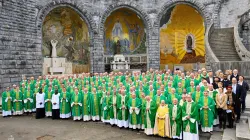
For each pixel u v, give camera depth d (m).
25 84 16.94
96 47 28.80
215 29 25.30
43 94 14.88
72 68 28.58
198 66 28.17
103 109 13.23
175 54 29.67
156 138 10.73
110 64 29.98
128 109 12.17
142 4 29.50
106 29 30.67
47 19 27.02
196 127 9.98
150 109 10.95
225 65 17.06
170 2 28.52
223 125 10.88
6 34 21.78
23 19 23.55
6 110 15.12
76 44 29.16
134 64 30.50
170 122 10.49
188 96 10.16
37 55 24.86
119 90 12.52
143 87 13.95
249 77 16.22
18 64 22.81
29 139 10.57
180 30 29.50
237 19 24.72
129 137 10.84
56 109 14.35
